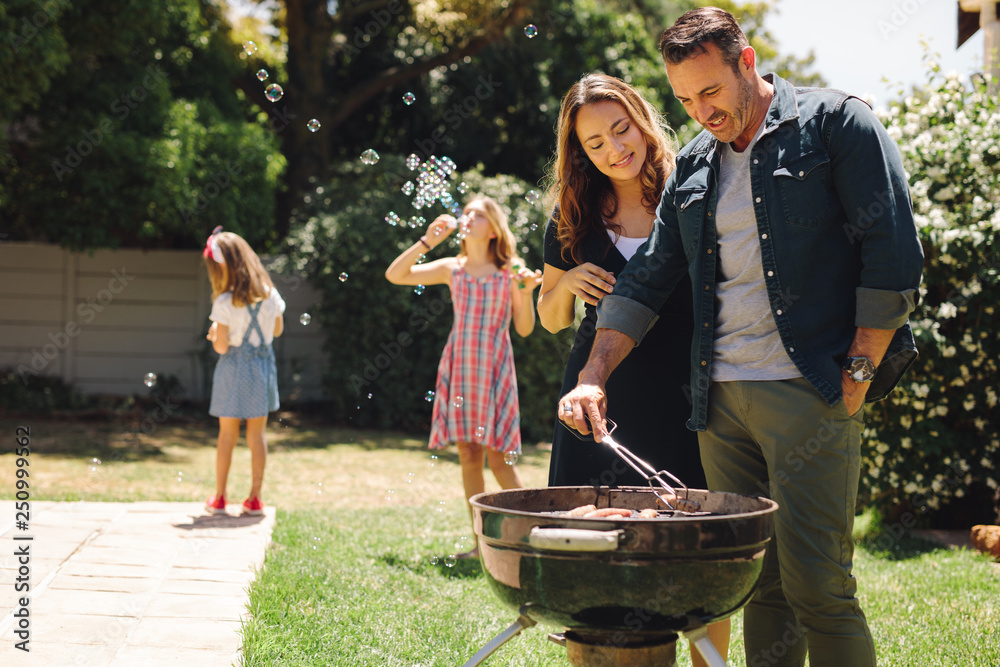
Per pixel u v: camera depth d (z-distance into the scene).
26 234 9.73
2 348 9.00
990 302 3.74
